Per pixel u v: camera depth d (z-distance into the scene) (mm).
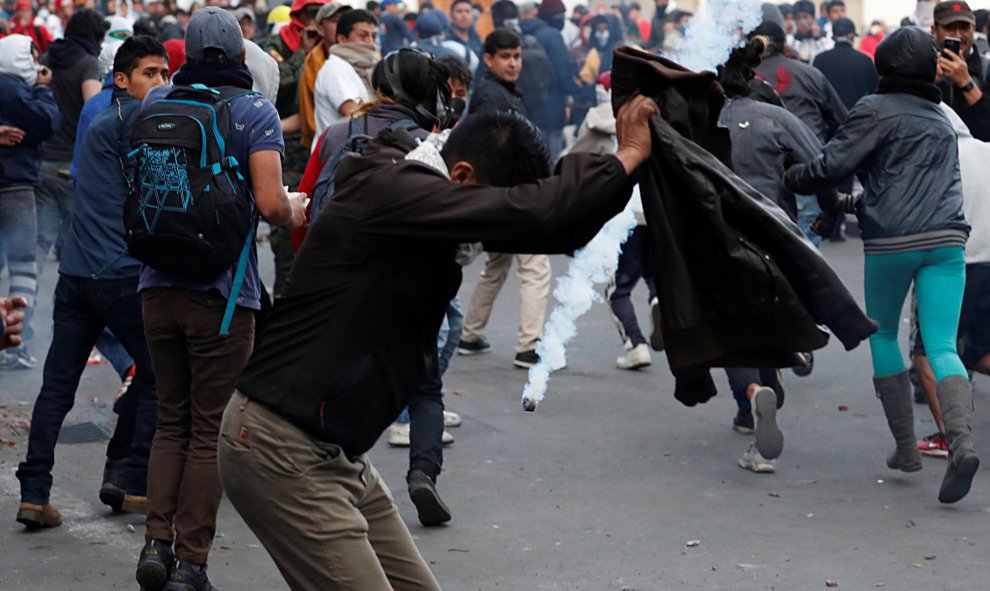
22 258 8562
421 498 5402
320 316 3021
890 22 28484
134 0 22203
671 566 5023
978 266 6547
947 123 5844
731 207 2914
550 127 16344
